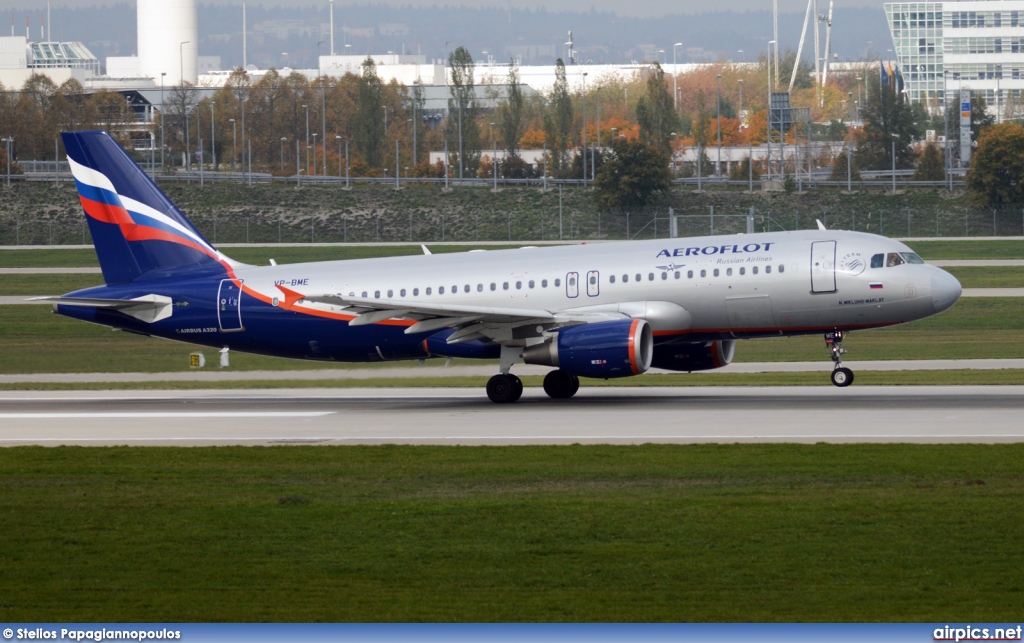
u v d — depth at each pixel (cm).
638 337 14438
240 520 8362
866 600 6297
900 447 10769
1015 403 13975
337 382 19612
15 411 15788
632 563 7069
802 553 7194
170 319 16912
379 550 7475
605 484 9475
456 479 9850
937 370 19238
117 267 17212
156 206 17050
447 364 16388
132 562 7275
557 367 15162
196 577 6931
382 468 10425
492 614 6181
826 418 12988
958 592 6394
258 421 14288
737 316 15112
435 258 16488
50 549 7619
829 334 15700
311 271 16675
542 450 11131
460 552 7388
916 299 14700
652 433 12231
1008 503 8344
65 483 9988
